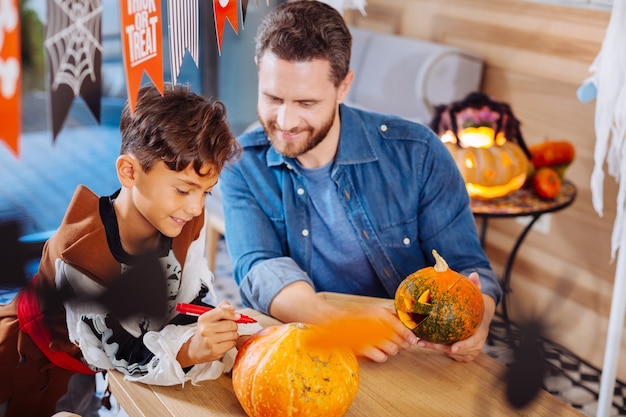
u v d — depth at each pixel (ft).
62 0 2.30
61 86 2.35
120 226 3.84
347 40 4.53
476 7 9.59
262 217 5.10
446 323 3.65
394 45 10.28
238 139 5.25
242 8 3.29
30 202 11.05
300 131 4.56
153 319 2.92
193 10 2.88
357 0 5.50
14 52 2.23
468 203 5.27
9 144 2.27
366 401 3.57
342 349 3.32
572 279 8.52
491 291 4.71
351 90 10.82
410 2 10.67
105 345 3.61
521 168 7.38
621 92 4.66
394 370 3.86
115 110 13.93
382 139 5.18
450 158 5.25
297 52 4.29
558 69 8.61
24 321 3.96
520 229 9.17
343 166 5.05
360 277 5.27
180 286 4.12
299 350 3.18
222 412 3.45
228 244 5.11
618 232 4.91
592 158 8.23
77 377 4.76
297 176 5.08
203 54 12.70
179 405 3.49
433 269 3.77
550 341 2.74
